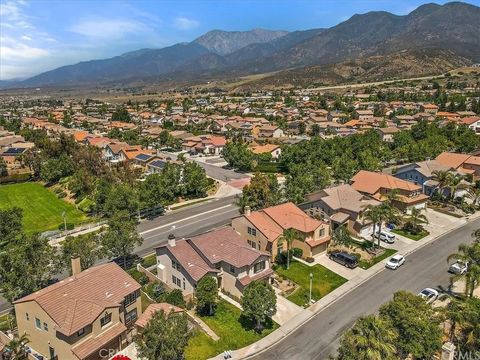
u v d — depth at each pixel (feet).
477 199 255.50
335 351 121.90
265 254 156.56
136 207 240.32
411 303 112.27
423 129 437.17
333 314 141.08
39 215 270.46
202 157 444.55
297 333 131.23
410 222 211.82
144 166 369.30
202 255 156.87
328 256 184.85
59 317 114.11
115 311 123.54
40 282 144.97
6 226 205.26
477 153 348.79
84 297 122.62
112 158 403.54
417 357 103.60
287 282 163.12
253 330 132.77
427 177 260.62
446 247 193.57
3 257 142.00
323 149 361.51
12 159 397.39
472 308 112.27
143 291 157.99
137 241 177.27
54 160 348.79
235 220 191.42
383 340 95.76
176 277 156.15
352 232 207.00
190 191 293.84
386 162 368.27
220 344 125.49
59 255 157.28
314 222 186.80
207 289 138.72
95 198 261.65
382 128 490.90
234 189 312.50
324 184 270.67
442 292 152.76
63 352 113.80
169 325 108.58
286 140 504.43
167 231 224.74
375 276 167.12
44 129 556.10
